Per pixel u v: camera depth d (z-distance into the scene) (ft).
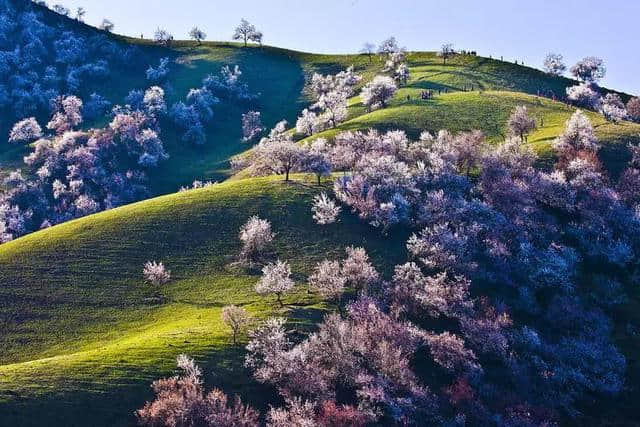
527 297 252.42
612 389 215.10
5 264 255.29
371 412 173.06
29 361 195.00
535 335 228.43
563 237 300.61
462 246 270.46
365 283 239.71
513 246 282.15
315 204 306.96
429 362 210.38
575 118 383.24
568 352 227.81
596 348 231.30
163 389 167.94
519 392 204.54
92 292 239.91
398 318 227.81
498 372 212.84
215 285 249.14
